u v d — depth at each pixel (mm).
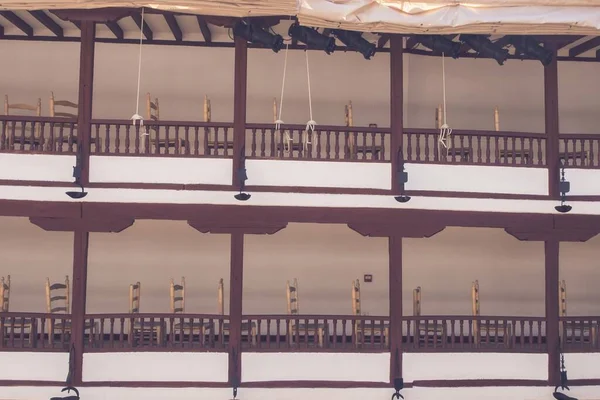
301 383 9836
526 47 10039
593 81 13703
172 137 13117
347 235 13406
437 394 9953
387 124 13406
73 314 9648
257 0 8781
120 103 13031
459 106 13516
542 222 10383
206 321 12586
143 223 13156
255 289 13211
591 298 13547
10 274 12844
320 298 13273
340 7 8953
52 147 9906
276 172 10086
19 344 11078
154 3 8820
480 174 10344
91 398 9578
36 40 12961
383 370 9922
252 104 13242
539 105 13680
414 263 13469
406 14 9133
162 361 9727
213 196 9969
